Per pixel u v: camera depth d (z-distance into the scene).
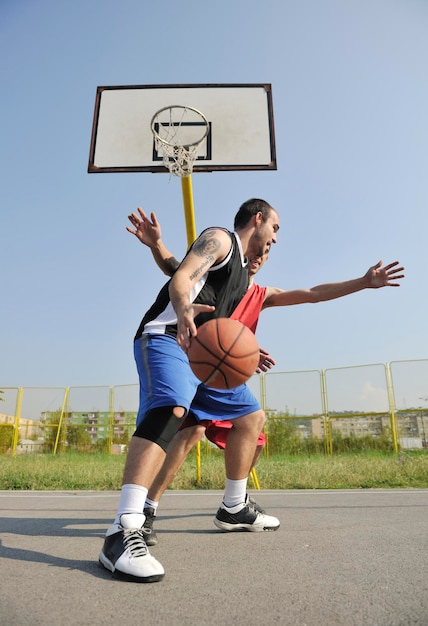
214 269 2.37
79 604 1.50
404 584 1.70
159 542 2.51
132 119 6.63
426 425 13.21
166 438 2.10
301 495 4.95
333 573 1.85
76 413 16.28
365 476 6.57
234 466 2.83
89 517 3.56
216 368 1.93
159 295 2.51
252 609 1.46
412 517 3.25
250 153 6.48
